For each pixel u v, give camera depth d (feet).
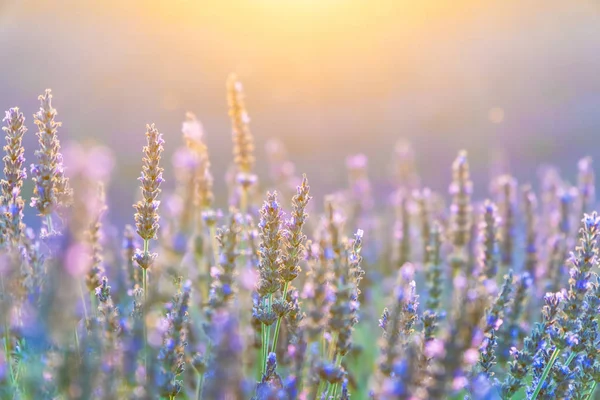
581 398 1.97
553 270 2.64
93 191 1.60
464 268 2.64
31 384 1.71
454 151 9.48
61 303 1.63
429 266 2.54
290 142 10.11
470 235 2.70
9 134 1.96
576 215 2.97
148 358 1.83
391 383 1.64
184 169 2.55
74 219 1.60
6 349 1.79
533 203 2.76
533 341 1.98
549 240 2.71
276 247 1.96
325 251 1.88
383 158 9.33
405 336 1.89
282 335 2.15
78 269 1.62
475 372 1.88
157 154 2.00
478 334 1.61
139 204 1.99
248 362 2.05
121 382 1.77
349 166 3.64
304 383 1.99
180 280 2.15
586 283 1.98
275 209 1.96
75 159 1.59
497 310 1.99
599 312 1.97
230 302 1.92
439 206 3.08
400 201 2.94
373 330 2.63
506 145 9.49
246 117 2.63
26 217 4.63
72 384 1.65
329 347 1.98
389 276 3.03
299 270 1.96
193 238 2.48
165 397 1.88
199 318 2.22
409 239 2.90
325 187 7.43
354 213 3.49
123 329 1.89
